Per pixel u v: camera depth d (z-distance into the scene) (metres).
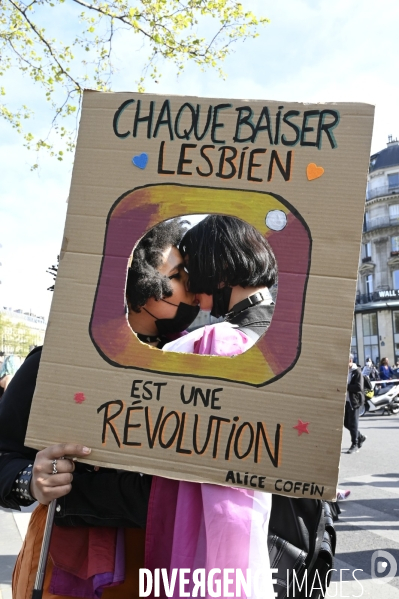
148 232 1.29
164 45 5.39
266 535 1.09
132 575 1.21
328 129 1.16
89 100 1.28
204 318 1.31
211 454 1.09
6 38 5.63
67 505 1.18
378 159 33.69
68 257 1.23
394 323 31.89
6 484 1.18
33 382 1.27
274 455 1.07
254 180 1.18
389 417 12.36
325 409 1.07
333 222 1.12
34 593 1.11
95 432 1.14
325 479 1.04
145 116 1.25
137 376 1.14
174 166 1.22
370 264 33.31
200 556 1.08
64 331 1.19
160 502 1.13
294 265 1.13
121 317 1.18
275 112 1.19
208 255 1.25
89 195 1.24
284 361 1.10
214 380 1.12
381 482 5.53
